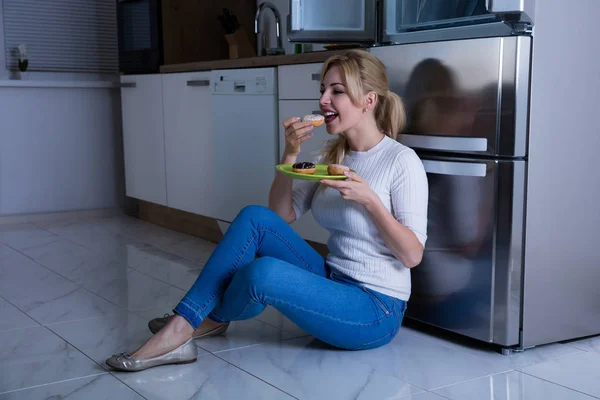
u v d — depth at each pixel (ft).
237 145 11.09
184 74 12.56
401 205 6.55
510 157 6.66
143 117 14.14
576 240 7.16
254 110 10.60
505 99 6.61
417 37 7.62
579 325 7.36
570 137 6.91
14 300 9.00
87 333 7.66
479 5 7.00
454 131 7.02
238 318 6.67
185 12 13.73
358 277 6.73
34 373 6.47
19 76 15.40
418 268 7.55
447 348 7.13
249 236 6.66
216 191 11.76
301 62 9.57
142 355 6.47
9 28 15.29
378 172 6.70
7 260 11.33
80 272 10.51
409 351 7.02
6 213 14.94
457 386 6.13
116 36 16.46
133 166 14.80
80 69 16.16
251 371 6.48
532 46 6.55
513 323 6.87
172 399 5.86
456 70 6.95
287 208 7.26
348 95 6.59
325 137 9.15
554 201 6.92
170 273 10.44
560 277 7.11
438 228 7.27
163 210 14.34
